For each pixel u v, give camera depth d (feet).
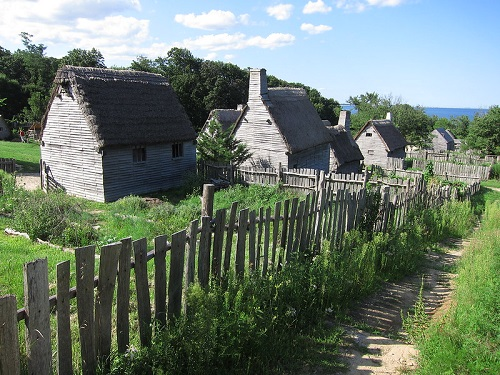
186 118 84.84
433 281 29.89
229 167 79.20
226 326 16.31
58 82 70.49
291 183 73.31
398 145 169.68
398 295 26.55
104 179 68.85
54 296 12.62
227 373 15.88
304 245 26.81
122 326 15.05
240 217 20.77
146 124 75.31
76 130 70.74
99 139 66.54
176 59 241.96
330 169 123.65
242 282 19.97
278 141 90.68
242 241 21.15
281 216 24.34
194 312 16.12
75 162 72.33
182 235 17.29
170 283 17.16
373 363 17.71
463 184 109.40
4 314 10.96
